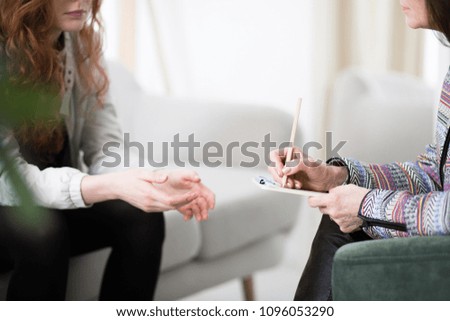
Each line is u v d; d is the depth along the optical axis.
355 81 3.92
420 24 1.70
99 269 2.36
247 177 3.13
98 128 2.33
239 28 4.61
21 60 1.99
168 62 4.62
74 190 1.93
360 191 1.57
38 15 1.99
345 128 3.87
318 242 1.72
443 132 1.73
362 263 1.36
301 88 4.53
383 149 3.79
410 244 1.36
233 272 2.97
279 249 3.23
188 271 2.77
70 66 2.18
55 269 1.95
